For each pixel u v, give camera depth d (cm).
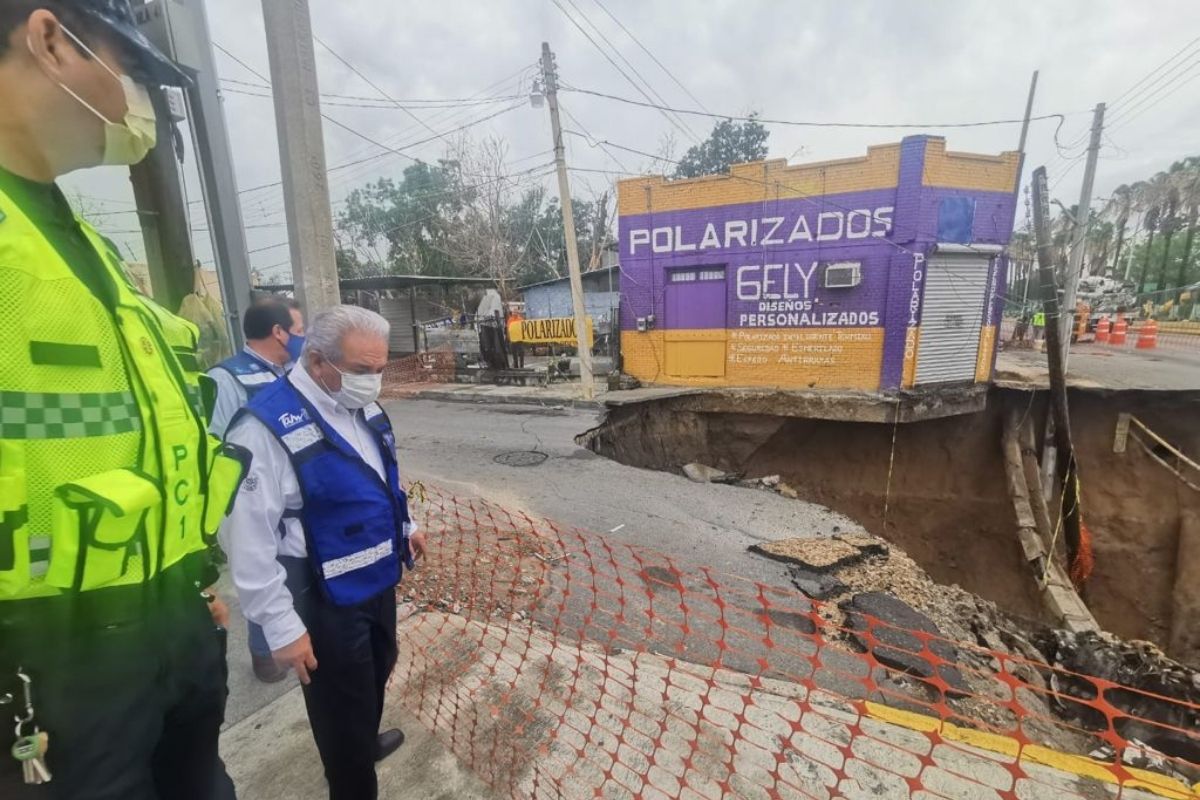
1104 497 1028
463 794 200
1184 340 1978
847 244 1059
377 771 210
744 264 1154
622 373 1311
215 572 122
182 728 115
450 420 1038
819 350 1119
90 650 85
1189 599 950
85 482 79
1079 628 788
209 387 122
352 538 164
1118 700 437
